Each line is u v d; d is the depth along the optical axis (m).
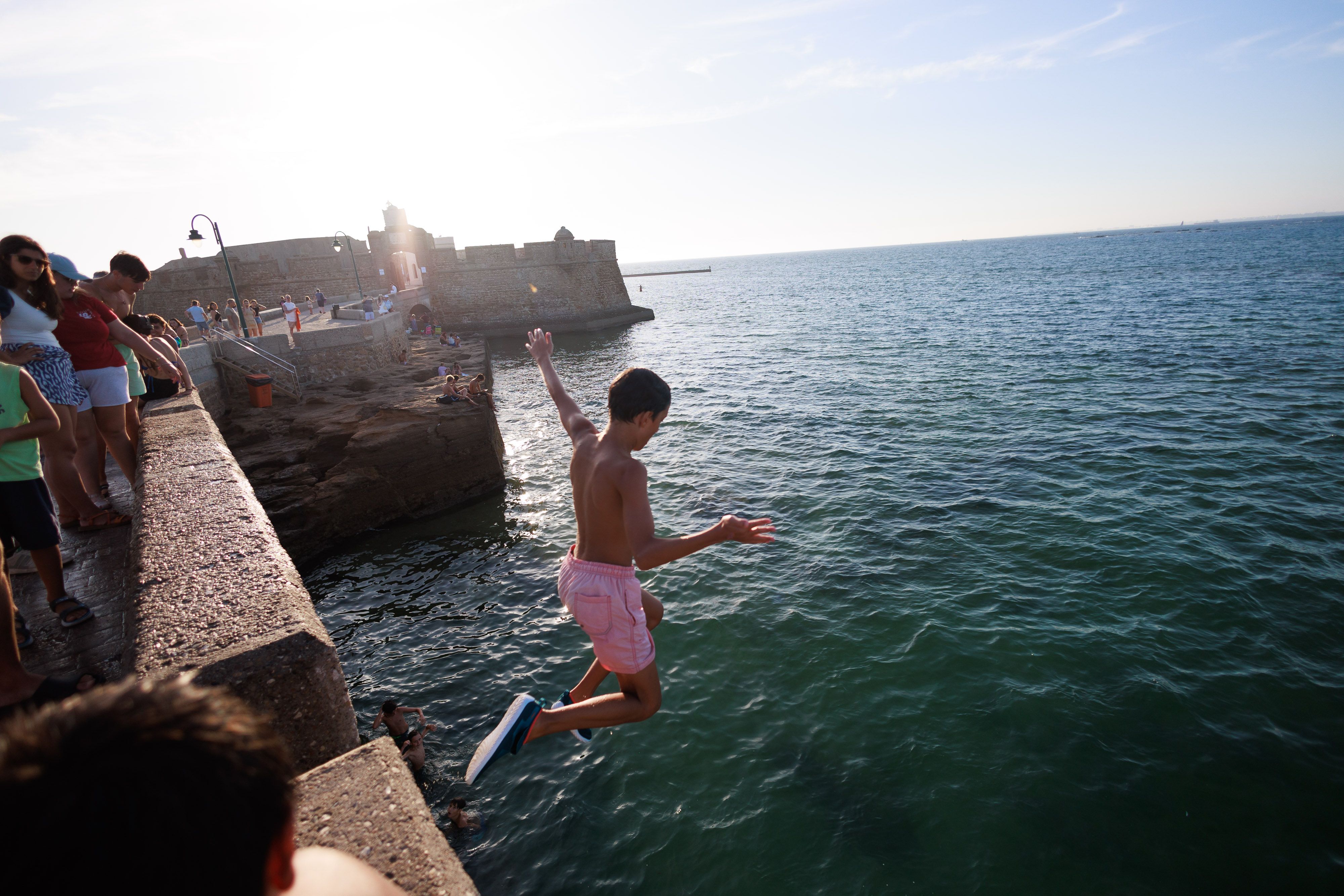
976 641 11.18
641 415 2.38
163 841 0.66
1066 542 14.08
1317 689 9.54
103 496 6.41
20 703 3.23
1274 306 46.81
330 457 19.75
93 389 6.04
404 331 36.12
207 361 21.31
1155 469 17.66
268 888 0.84
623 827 8.54
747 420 26.38
